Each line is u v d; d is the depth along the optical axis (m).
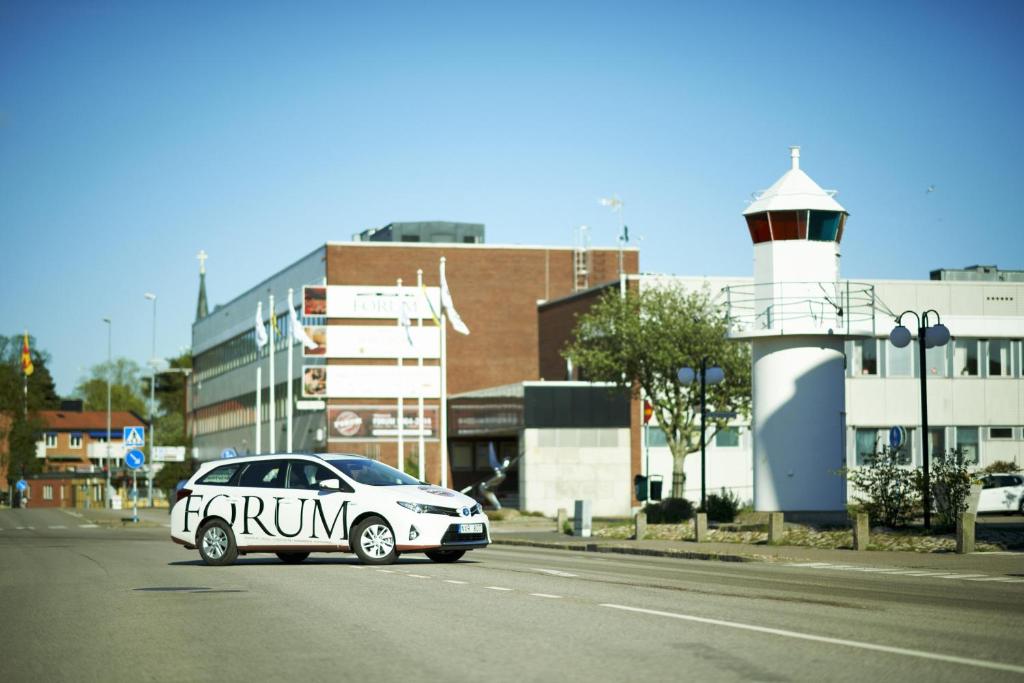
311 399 74.19
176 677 9.21
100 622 12.92
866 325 36.47
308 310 74.25
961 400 61.84
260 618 12.93
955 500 28.88
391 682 8.74
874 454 31.23
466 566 21.20
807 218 35.78
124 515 70.75
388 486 21.47
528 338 78.56
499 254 78.50
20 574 20.75
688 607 13.74
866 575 19.83
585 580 18.05
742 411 52.22
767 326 36.09
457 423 69.56
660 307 52.44
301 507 21.36
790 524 32.75
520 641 10.81
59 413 156.00
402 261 77.12
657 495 39.81
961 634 11.25
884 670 9.09
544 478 59.91
